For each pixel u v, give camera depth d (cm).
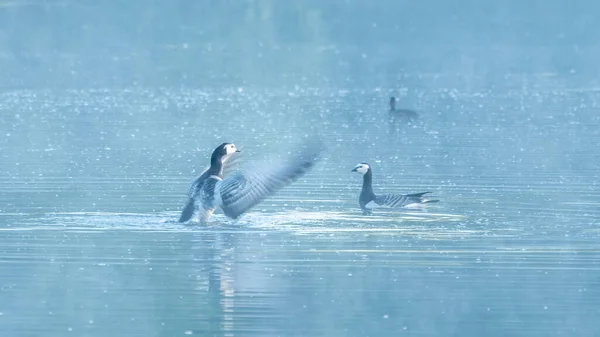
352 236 2325
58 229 2370
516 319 1753
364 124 5025
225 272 2025
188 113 5659
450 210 2631
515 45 11338
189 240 2270
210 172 2370
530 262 2092
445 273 2025
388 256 2144
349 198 2798
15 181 3083
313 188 2970
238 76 8669
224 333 1692
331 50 10925
